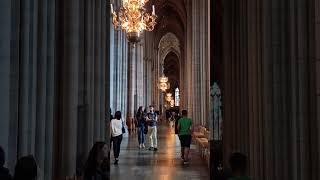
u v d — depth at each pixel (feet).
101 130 31.14
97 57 30.71
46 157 21.11
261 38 25.80
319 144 19.21
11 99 18.15
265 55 23.20
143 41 130.00
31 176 12.36
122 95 88.17
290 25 21.63
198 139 58.18
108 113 33.94
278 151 22.61
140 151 62.90
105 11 33.30
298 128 21.04
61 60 25.68
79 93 28.27
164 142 80.33
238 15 34.27
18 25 18.45
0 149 12.60
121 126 48.16
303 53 20.88
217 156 33.58
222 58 35.73
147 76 150.20
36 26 19.90
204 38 83.87
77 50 25.93
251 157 27.48
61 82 25.59
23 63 18.86
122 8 61.21
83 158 27.43
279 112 22.80
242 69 32.14
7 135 16.84
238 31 34.27
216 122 34.68
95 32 30.81
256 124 26.58
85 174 18.65
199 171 42.39
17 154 18.45
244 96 31.17
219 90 35.55
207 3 78.74
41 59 20.74
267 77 23.06
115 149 48.08
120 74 88.07
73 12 25.79
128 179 37.35
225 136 34.40
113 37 81.10
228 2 35.83
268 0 23.16
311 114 20.53
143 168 44.50
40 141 20.39
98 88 30.68
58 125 25.40
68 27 25.72
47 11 21.54
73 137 25.50
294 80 21.30
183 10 142.31
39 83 20.61
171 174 40.29
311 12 20.34
